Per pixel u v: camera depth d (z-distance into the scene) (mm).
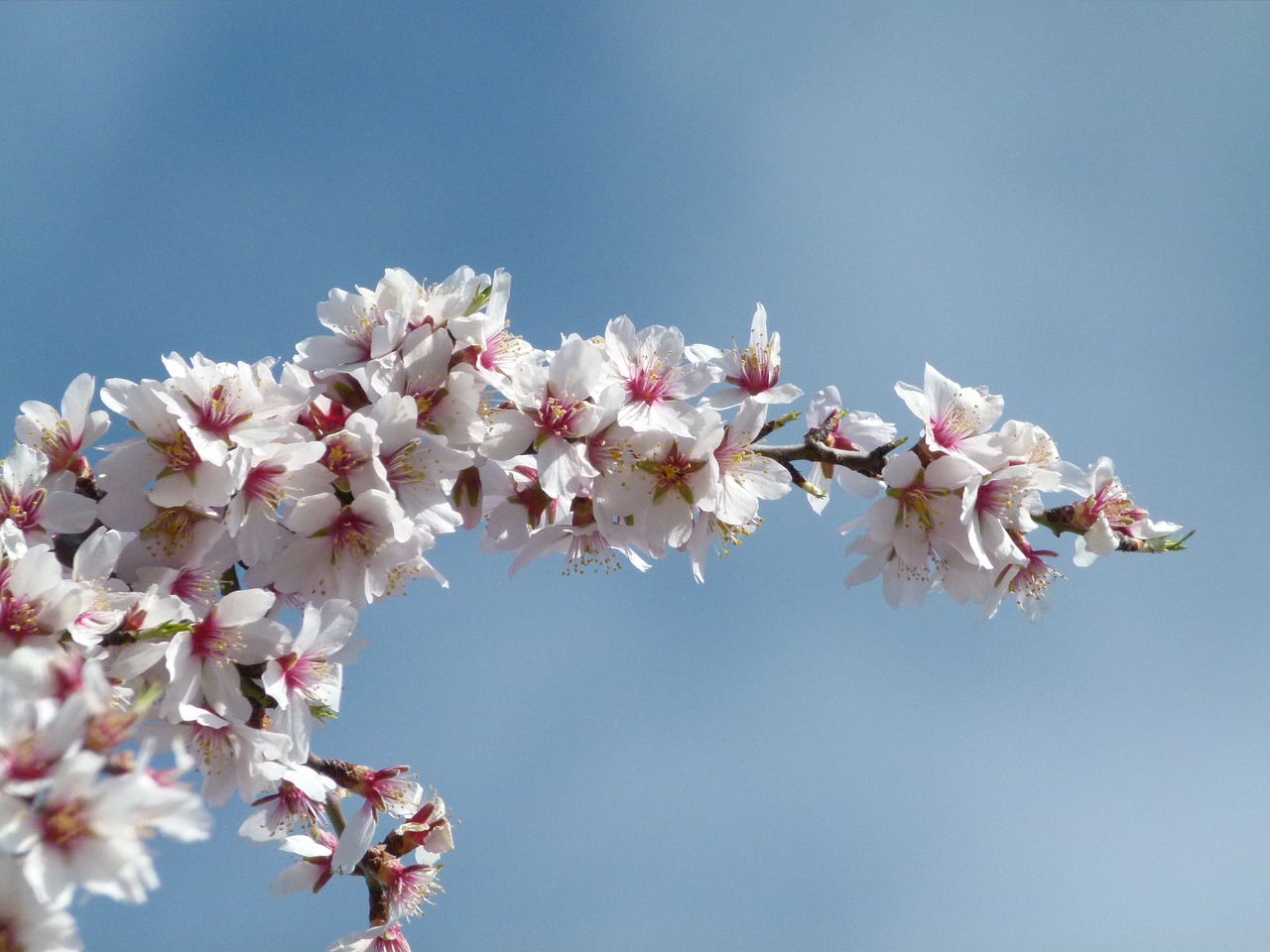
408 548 1282
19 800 1149
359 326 1303
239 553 1271
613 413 1301
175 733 1244
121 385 1268
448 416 1291
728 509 1306
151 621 1237
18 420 1287
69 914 1154
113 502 1267
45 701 1153
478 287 1300
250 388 1272
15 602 1217
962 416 1312
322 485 1274
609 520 1312
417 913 1316
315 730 1274
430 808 1318
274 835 1309
